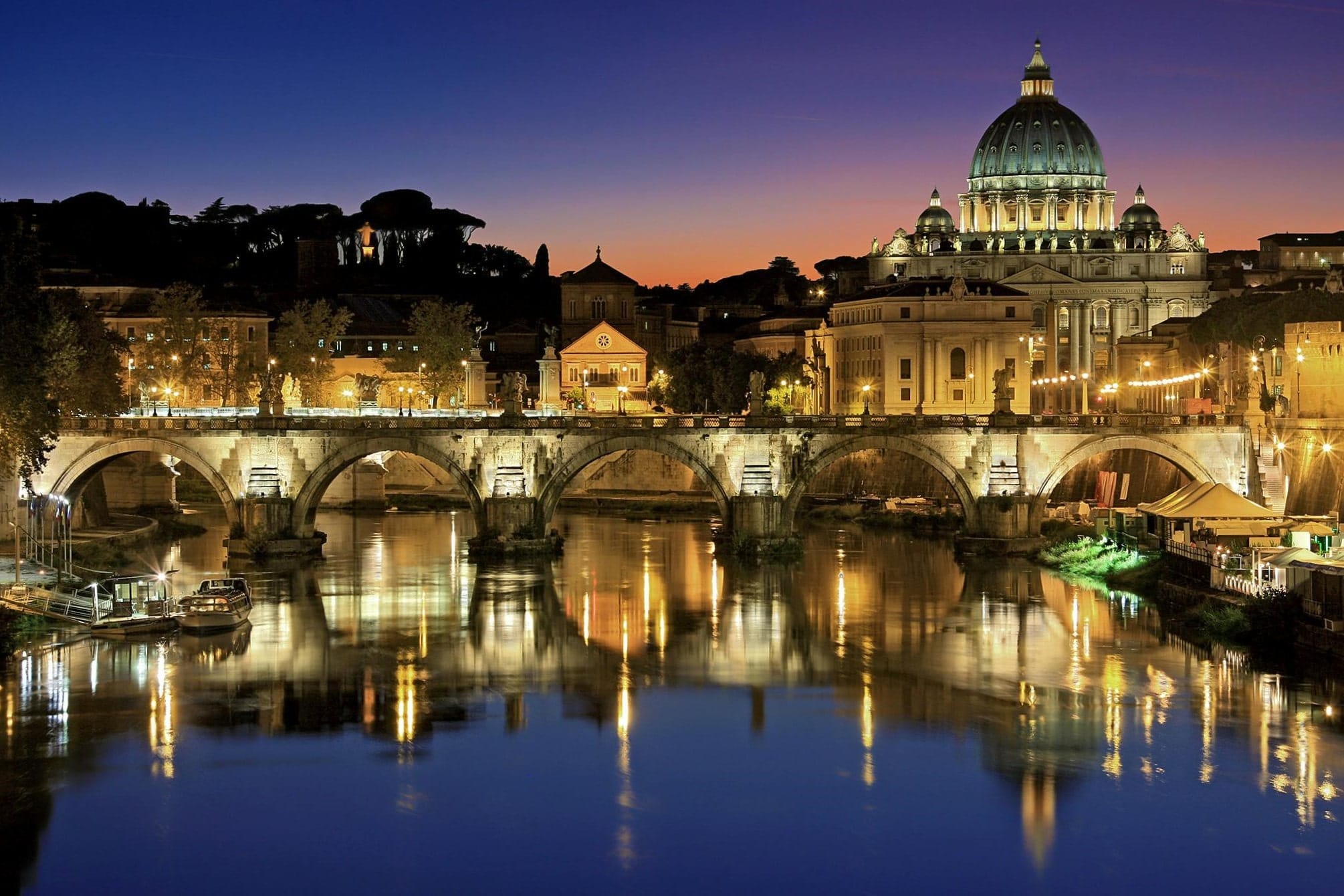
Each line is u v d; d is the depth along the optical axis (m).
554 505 164.62
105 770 82.75
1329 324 154.50
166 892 68.75
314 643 113.81
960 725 90.94
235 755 85.38
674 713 94.25
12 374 115.31
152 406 199.38
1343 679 98.75
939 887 69.12
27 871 70.56
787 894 68.44
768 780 81.62
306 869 70.81
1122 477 186.50
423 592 137.88
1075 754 85.25
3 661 106.06
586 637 116.88
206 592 119.38
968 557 161.00
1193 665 104.44
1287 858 71.56
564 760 84.88
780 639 116.19
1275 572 112.44
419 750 86.50
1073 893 68.44
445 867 71.00
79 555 142.75
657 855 72.25
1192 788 79.81
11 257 118.62
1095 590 137.75
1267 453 158.75
